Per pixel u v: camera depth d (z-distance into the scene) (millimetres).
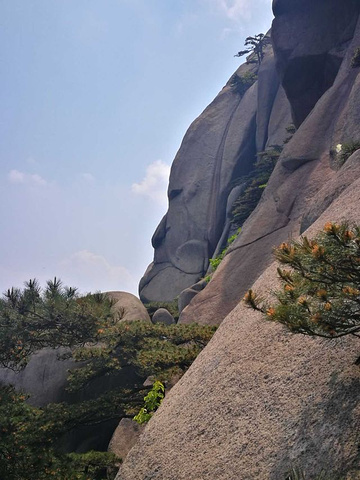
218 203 37688
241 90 41750
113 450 15617
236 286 16141
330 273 4312
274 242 16359
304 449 4645
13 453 10305
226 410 5922
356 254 4184
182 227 39375
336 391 4809
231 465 5227
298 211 16406
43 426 11820
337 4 21531
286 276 4781
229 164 38312
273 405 5383
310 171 17359
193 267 37688
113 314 14883
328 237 4289
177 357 12664
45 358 18109
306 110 23250
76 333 14086
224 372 6512
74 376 14688
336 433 4484
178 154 41969
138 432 15875
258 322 6867
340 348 5184
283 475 4637
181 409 6715
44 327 13727
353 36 20844
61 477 10508
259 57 40812
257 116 36938
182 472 5734
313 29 22188
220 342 7402
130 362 14469
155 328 14273
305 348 5664
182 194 40344
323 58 21922
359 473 4070
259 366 6043
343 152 14914
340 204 7906
